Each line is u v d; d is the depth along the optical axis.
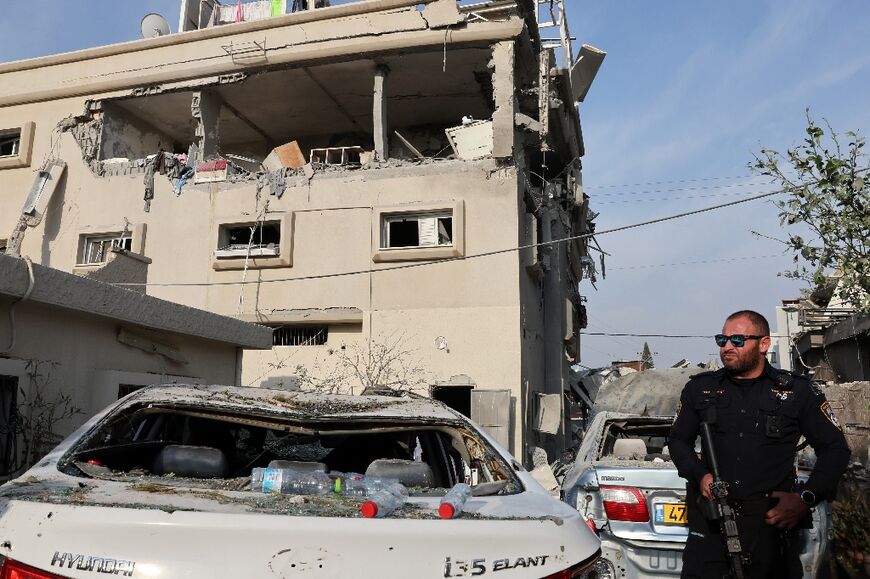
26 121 17.72
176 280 15.74
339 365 14.75
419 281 14.60
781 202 6.24
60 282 6.20
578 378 22.98
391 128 19.83
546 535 2.24
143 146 18.86
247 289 15.36
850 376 18.25
